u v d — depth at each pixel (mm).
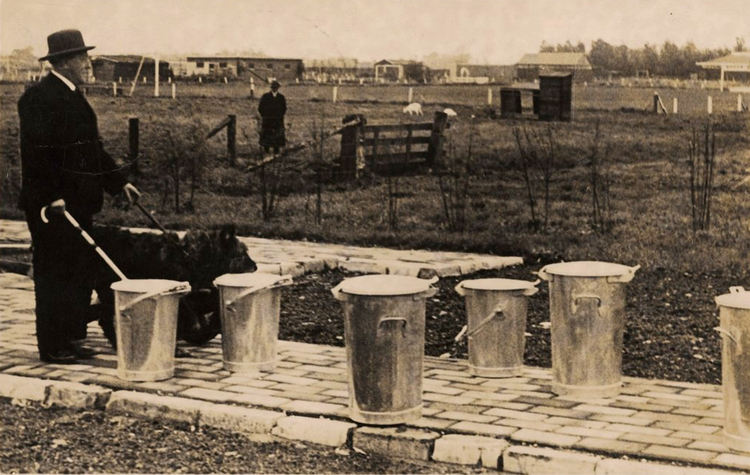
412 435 5855
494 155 13664
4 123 15758
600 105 12938
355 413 6098
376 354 5988
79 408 6719
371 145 14570
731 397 5508
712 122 12117
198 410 6387
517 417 6180
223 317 7293
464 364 7590
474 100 13953
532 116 13461
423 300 6105
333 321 8961
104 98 15625
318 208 13484
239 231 13172
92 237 7742
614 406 6414
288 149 14969
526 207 12820
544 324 8781
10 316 9094
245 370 7254
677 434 5812
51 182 7430
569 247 11469
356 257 11062
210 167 15211
